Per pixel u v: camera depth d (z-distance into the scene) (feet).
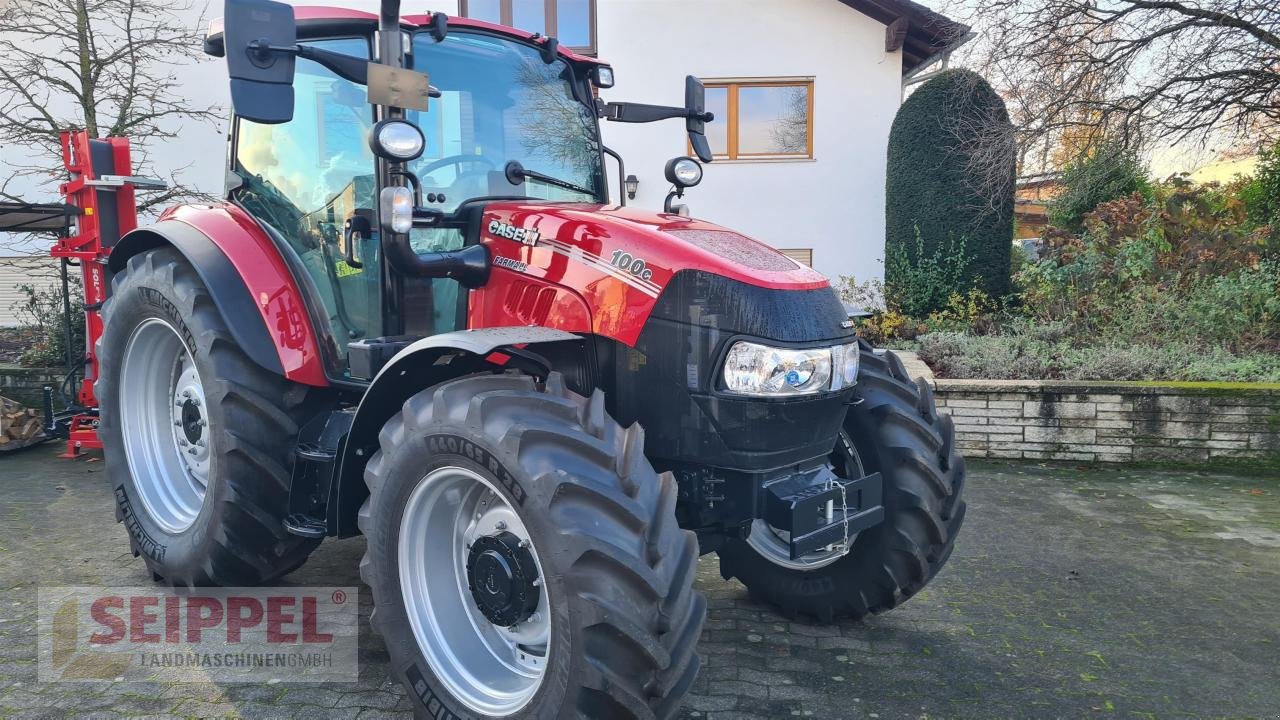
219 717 8.77
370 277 10.37
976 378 23.66
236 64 8.27
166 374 12.83
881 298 36.78
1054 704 9.43
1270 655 10.73
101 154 19.77
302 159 11.12
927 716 9.11
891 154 35.91
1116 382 20.98
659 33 39.45
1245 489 18.79
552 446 7.42
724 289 8.54
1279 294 26.32
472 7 39.22
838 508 9.15
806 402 8.70
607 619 6.83
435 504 8.39
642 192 40.06
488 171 10.66
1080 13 29.43
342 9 10.58
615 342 9.00
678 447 8.77
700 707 9.20
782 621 11.68
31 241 35.91
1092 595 12.72
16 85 33.30
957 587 13.01
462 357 8.98
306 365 10.66
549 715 7.20
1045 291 28.94
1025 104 30.32
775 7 39.37
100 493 17.72
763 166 40.27
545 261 9.33
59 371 26.22
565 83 11.69
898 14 38.09
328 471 10.25
